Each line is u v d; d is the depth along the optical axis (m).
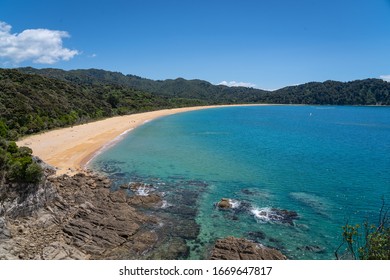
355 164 47.41
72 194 29.66
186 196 32.69
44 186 25.59
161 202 30.78
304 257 21.95
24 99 69.19
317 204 31.25
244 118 129.75
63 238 22.25
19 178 23.80
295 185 37.00
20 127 59.72
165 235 24.31
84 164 44.31
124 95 155.38
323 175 41.22
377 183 37.97
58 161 44.09
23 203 23.52
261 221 27.16
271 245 23.42
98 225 23.94
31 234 21.97
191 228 25.61
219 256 20.34
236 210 29.30
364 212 29.53
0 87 68.50
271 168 44.44
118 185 36.06
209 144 63.38
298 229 25.89
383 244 14.15
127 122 97.62
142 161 47.41
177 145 61.59
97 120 93.81
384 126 103.12
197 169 43.25
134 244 22.47
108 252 21.34
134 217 26.22
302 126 100.56
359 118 136.38
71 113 82.06
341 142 68.25
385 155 54.16
